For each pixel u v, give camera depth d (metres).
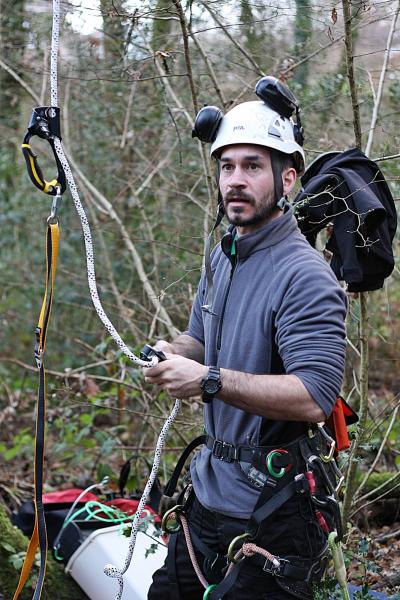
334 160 3.86
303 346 2.96
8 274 9.90
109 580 4.45
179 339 3.65
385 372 7.80
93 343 8.98
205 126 3.23
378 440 6.05
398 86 5.75
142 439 6.46
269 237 3.20
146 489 3.48
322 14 5.16
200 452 3.47
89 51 6.79
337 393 2.96
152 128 7.78
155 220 7.77
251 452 3.16
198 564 3.41
